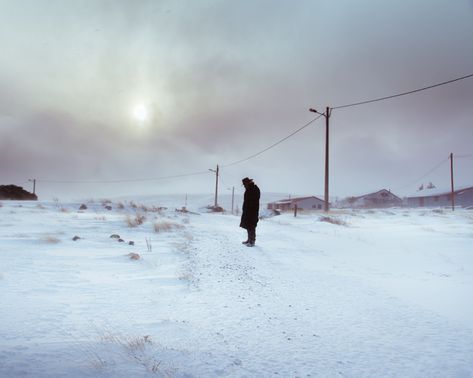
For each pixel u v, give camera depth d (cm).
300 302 427
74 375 207
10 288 458
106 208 2197
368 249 941
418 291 497
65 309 374
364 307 407
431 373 237
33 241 905
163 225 1306
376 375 233
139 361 235
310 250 900
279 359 257
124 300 423
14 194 3734
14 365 218
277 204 8375
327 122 2869
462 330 330
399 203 8662
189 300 427
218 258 720
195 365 236
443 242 1118
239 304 412
